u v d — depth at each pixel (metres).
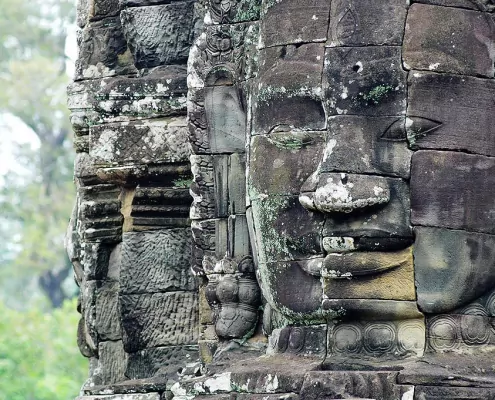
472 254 9.77
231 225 10.71
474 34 9.88
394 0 9.89
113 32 12.22
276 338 10.20
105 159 11.79
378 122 9.81
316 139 10.01
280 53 10.12
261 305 10.68
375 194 9.73
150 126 11.72
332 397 9.57
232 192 10.72
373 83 9.83
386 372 9.59
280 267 10.08
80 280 12.59
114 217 11.96
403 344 9.80
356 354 9.87
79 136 12.18
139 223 11.77
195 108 10.80
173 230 11.73
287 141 10.05
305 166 10.02
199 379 10.25
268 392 9.83
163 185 11.76
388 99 9.81
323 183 9.77
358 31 9.90
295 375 9.76
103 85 12.00
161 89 11.69
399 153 9.80
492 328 9.83
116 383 11.66
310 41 10.05
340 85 9.88
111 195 12.00
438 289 9.74
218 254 10.73
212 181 10.80
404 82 9.80
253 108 10.22
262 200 10.12
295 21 10.09
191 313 11.66
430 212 9.76
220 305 10.73
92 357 12.41
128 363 11.77
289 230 10.02
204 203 10.83
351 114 9.84
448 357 9.73
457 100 9.82
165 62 11.91
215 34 10.73
